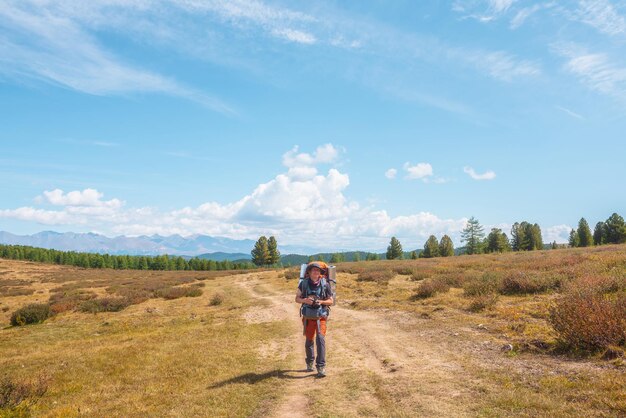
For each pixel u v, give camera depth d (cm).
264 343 1316
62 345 1773
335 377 783
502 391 596
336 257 11312
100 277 7125
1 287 5403
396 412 554
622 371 629
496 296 1538
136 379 981
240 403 675
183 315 2562
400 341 1099
